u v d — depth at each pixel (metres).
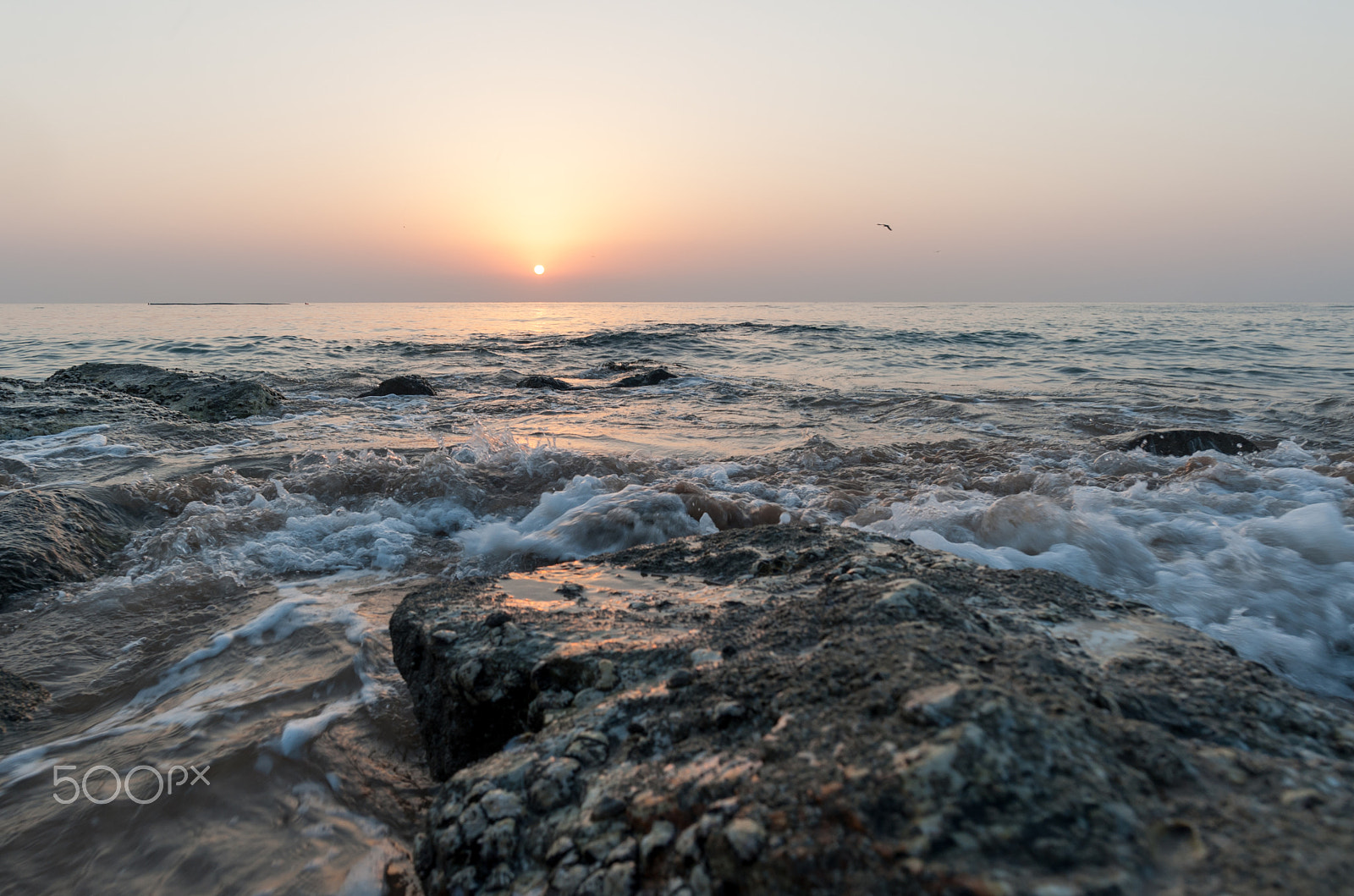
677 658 2.22
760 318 63.47
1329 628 3.69
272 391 12.38
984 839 1.19
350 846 2.15
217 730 2.76
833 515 5.88
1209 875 1.15
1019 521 5.00
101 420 9.27
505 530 5.32
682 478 7.01
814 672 1.83
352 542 5.10
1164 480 6.72
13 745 2.73
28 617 3.87
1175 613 3.84
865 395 13.41
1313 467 7.06
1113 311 86.12
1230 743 1.62
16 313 68.38
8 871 2.09
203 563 4.66
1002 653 1.84
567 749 1.88
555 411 12.00
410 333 35.09
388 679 3.08
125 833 2.23
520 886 1.60
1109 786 1.32
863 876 1.19
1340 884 1.09
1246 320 48.84
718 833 1.36
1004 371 17.83
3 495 5.18
